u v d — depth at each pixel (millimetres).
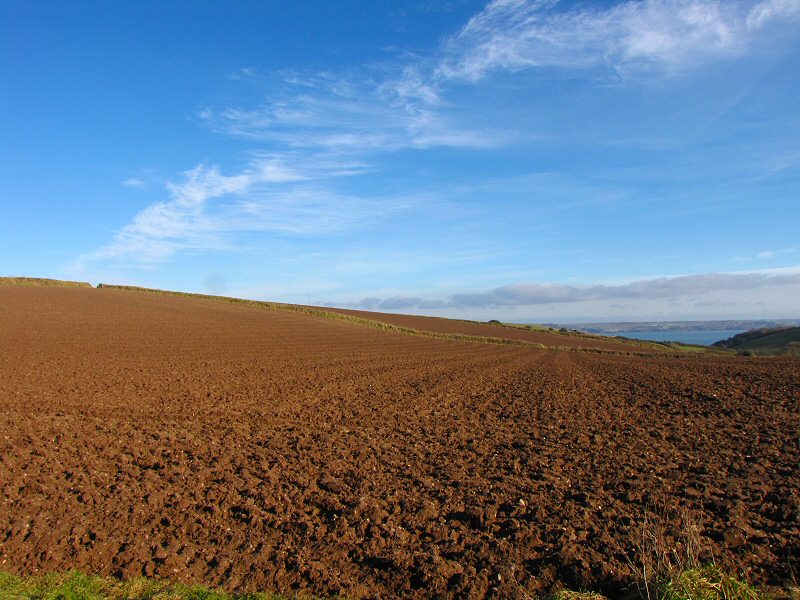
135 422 14508
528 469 10305
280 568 6488
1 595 5777
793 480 9141
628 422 15086
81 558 6688
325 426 14641
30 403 16438
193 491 8984
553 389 22891
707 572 5422
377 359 36188
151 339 39094
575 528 7371
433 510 8070
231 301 80812
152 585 6047
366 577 6281
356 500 8508
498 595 5801
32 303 51344
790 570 5961
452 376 27781
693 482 9172
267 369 28328
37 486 9047
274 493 8953
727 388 22000
